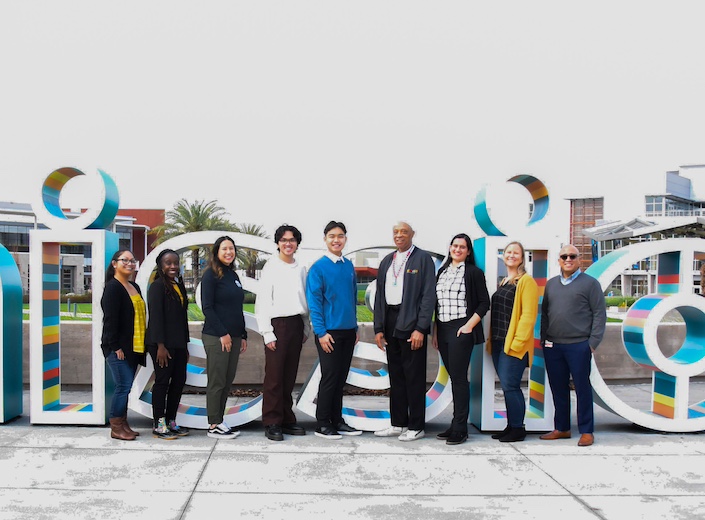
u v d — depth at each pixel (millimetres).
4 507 3648
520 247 5402
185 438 5332
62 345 7820
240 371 7965
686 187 69250
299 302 5461
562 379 5438
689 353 6078
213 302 5359
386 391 8047
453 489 4074
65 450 4887
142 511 3613
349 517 3557
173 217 47688
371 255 12367
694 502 3869
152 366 5828
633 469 4566
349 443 5234
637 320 6016
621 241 48469
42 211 5734
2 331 5730
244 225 49719
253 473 4352
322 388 5406
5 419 5809
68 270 53844
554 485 4180
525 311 5188
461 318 5270
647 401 7441
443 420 6348
